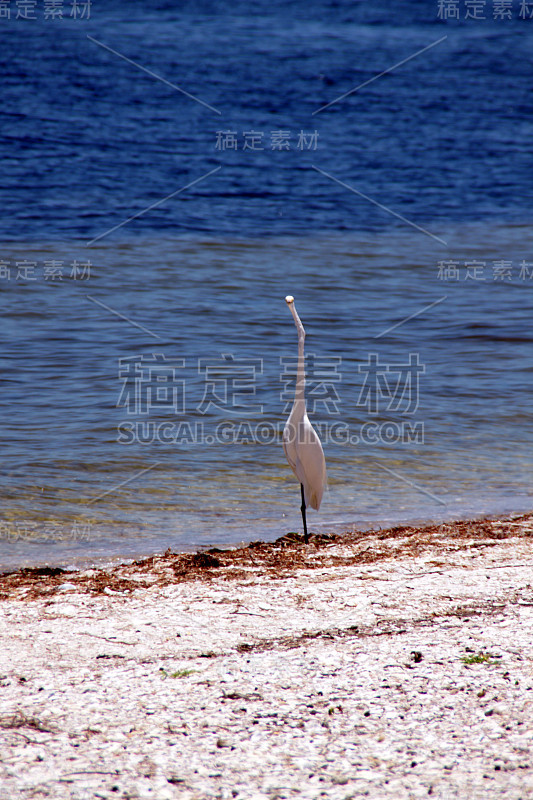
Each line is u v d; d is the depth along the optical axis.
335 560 23.02
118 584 21.03
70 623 18.31
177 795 11.91
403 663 15.95
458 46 183.88
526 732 13.42
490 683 15.05
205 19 187.38
